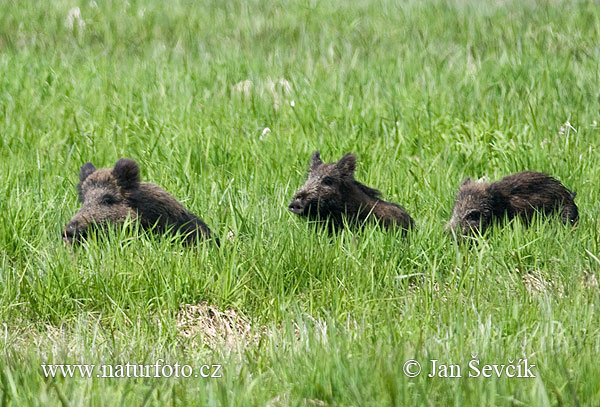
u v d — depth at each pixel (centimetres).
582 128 2075
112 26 3419
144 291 1314
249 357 1092
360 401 954
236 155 1914
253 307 1320
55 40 3206
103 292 1309
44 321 1277
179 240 1469
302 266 1384
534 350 1105
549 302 1227
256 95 2380
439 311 1231
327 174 1577
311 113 2206
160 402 962
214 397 958
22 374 1021
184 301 1317
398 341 1133
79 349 1147
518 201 1614
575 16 3338
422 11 3669
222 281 1334
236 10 3806
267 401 989
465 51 2906
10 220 1497
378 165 1833
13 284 1323
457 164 1916
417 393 986
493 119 2167
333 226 1580
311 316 1252
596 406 956
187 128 2083
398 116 2195
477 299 1265
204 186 1733
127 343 1181
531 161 1875
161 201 1498
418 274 1396
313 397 1006
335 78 2528
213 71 2678
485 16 3481
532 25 3225
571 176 1788
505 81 2442
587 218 1586
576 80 2394
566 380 1002
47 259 1355
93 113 2278
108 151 1969
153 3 3912
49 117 2219
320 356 1042
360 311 1268
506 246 1462
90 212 1445
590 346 1084
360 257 1412
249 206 1581
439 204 1661
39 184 1684
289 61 2834
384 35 3234
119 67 2816
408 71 2614
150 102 2338
